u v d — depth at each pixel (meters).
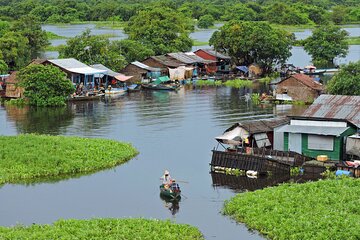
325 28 186.38
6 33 169.62
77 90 131.75
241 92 140.00
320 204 58.09
